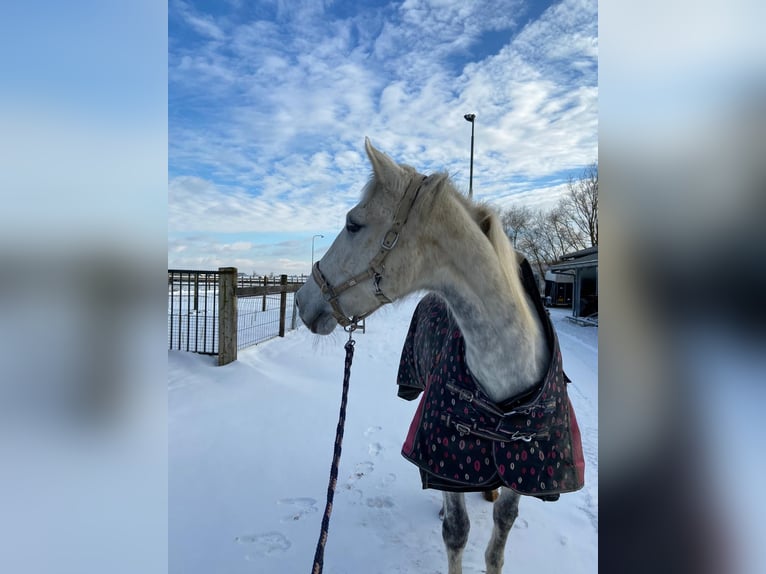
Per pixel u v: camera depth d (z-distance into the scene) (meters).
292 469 2.65
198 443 2.89
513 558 1.93
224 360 4.78
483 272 1.32
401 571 1.85
